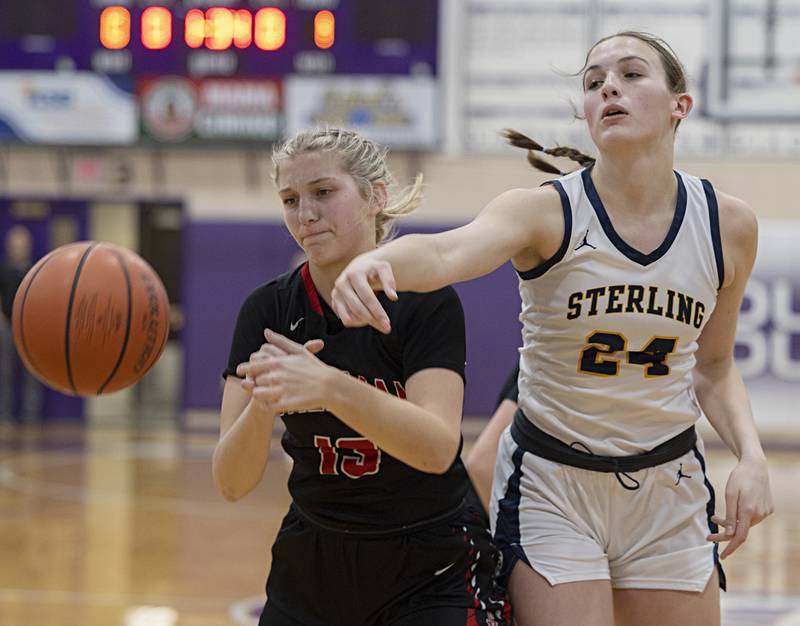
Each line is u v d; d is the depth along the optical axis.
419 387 4.32
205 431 22.47
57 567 10.72
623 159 4.62
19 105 21.75
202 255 22.86
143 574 10.46
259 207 22.86
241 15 21.36
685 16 21.45
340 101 21.36
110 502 14.44
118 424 23.62
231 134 21.53
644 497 4.87
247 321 4.77
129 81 21.61
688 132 21.92
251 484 4.52
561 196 4.67
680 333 4.74
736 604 9.66
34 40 21.66
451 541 4.59
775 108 21.28
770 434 21.36
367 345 4.47
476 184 22.22
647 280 4.66
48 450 19.56
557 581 4.74
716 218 4.78
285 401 3.78
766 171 21.78
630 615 4.95
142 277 5.25
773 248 21.44
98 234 24.30
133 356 5.17
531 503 4.92
